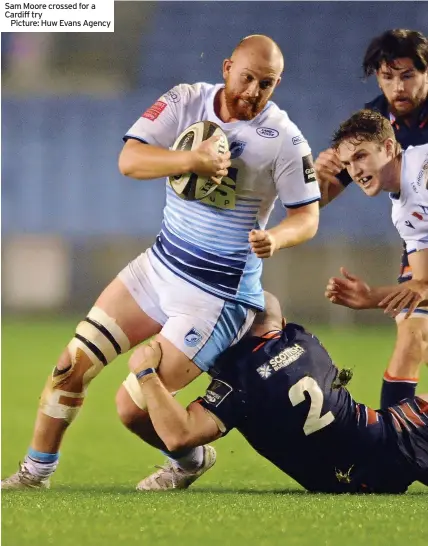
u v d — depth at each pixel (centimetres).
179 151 1490
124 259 6738
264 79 1504
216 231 1547
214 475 1900
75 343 1582
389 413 1553
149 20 7394
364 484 1541
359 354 4456
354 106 6731
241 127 1534
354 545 1138
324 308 6103
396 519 1288
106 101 7012
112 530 1203
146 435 1603
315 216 1567
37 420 1611
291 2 7112
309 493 1566
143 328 1598
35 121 6981
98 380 3906
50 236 6750
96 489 1634
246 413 1498
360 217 6153
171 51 7262
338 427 1508
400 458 1526
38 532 1191
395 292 1555
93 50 7500
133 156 1519
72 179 6869
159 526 1227
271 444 1529
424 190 1784
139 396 1545
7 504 1386
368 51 1969
